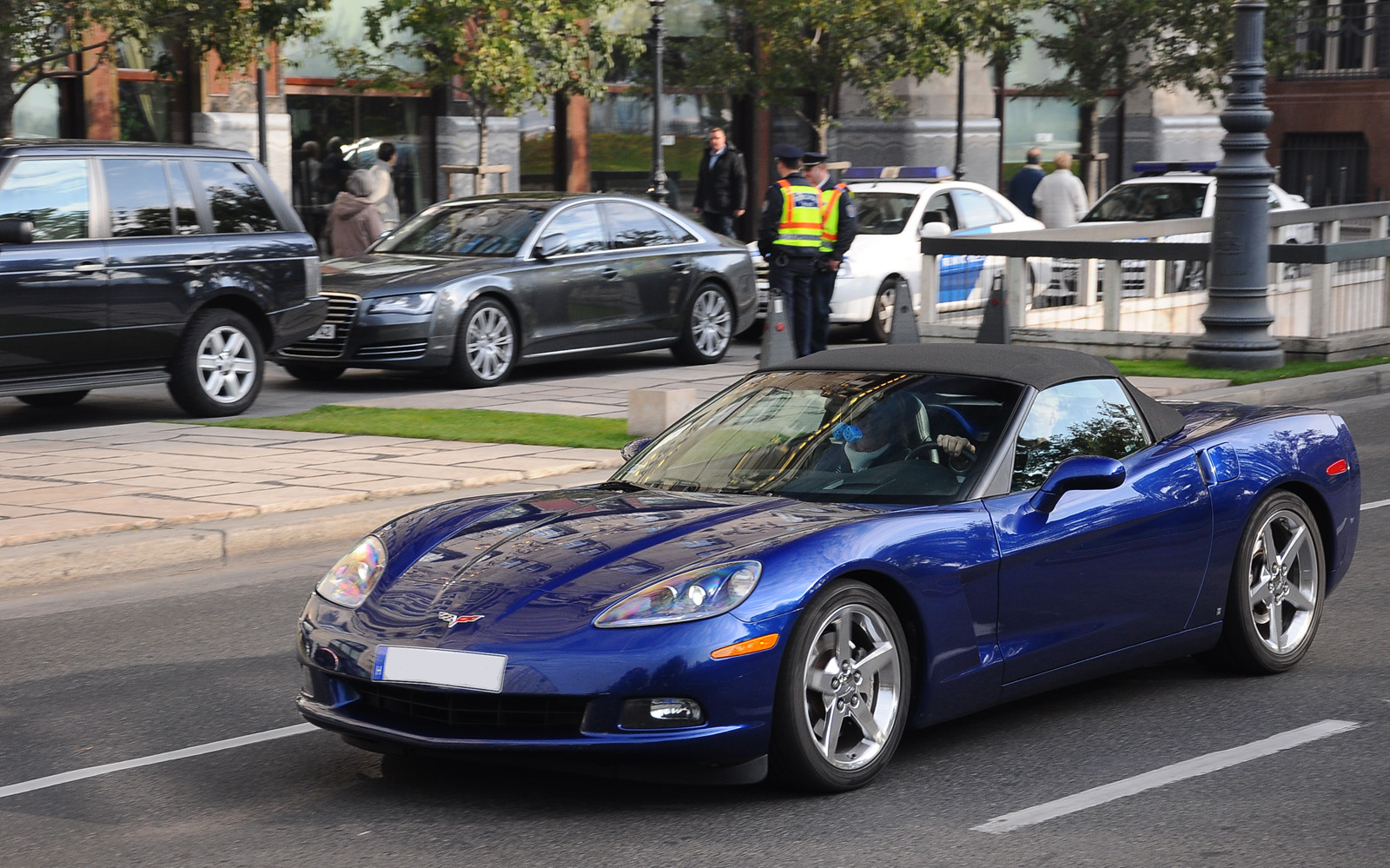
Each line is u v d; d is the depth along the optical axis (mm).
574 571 6074
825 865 5398
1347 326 20688
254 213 16781
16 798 6309
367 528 11664
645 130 34281
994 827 5754
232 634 9023
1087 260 21156
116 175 15617
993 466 6816
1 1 18828
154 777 6559
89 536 10734
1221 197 19219
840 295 22266
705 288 21062
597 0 26266
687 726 5742
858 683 6172
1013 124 41125
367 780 6453
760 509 6504
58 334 14984
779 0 29766
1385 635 8680
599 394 17969
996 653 6621
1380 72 50844
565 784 6320
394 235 20266
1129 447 7457
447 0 24953
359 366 18031
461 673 5777
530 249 19156
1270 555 7895
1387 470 13711
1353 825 5750
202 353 16234
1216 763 6500
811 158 19484
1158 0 33625
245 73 27875
